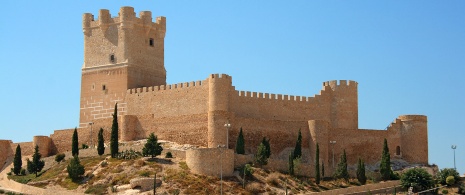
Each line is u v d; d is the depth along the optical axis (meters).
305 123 171.00
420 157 176.50
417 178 161.50
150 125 173.50
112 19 184.62
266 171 156.88
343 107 179.62
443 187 163.25
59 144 182.62
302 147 169.38
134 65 182.25
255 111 172.25
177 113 173.12
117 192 146.62
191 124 168.00
